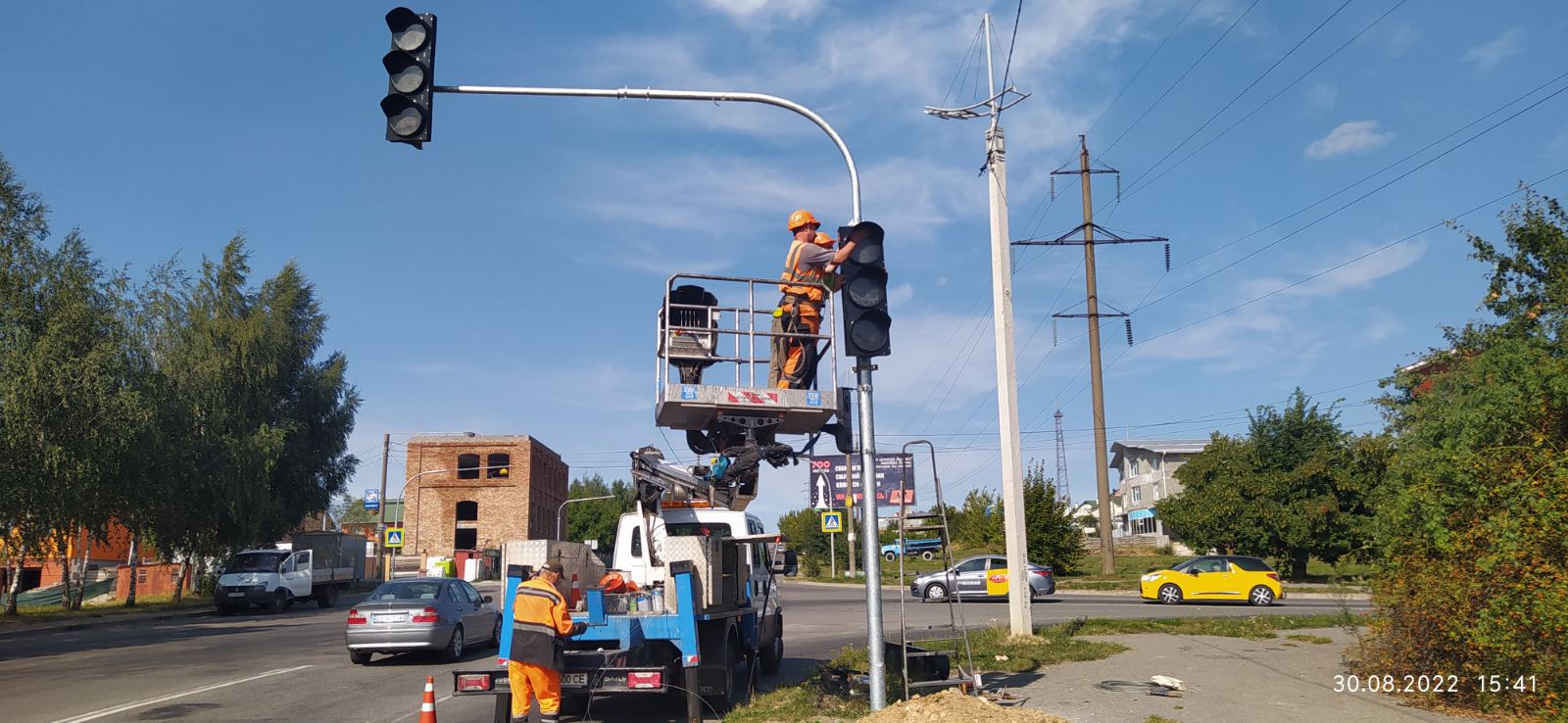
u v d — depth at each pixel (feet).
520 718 33.19
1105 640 55.67
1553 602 27.40
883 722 30.40
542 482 261.03
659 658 36.19
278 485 165.68
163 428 114.32
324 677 50.65
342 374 178.50
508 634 33.83
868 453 33.22
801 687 40.96
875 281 32.86
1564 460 29.04
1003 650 50.26
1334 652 48.26
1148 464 254.68
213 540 132.87
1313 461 120.47
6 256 93.81
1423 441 38.42
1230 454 128.36
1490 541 30.68
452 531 237.66
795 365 37.81
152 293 134.00
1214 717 32.81
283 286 173.99
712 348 37.96
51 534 102.22
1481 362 36.65
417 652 61.16
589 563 41.93
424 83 31.07
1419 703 33.55
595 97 33.24
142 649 68.54
